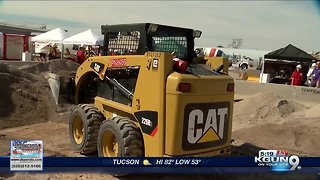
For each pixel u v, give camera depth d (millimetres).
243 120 10344
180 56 5914
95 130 6094
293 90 13805
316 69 14297
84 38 22312
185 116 4750
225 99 5180
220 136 5188
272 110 10875
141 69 5133
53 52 24562
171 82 4715
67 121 8734
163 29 5613
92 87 7035
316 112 10719
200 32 6039
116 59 5711
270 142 7887
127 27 5688
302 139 8062
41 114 9156
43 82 10891
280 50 20000
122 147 5098
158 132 4848
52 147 6781
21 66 16125
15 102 9156
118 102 5859
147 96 5023
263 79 18594
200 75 4973
